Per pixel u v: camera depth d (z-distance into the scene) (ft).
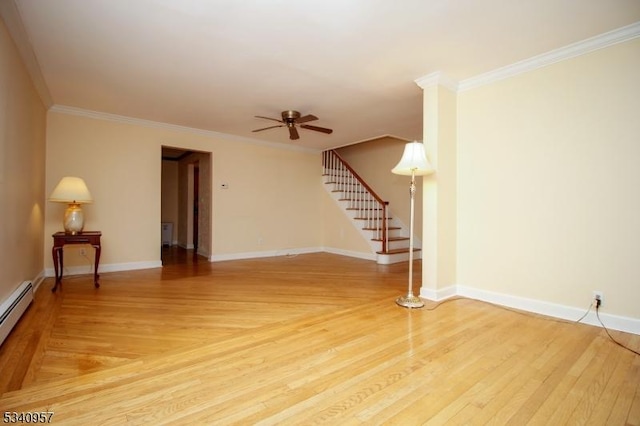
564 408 4.81
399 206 21.57
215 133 17.78
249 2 6.57
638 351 6.71
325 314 9.12
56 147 13.37
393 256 18.01
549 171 8.93
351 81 10.66
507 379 5.62
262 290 11.82
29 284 9.48
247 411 4.69
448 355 6.54
